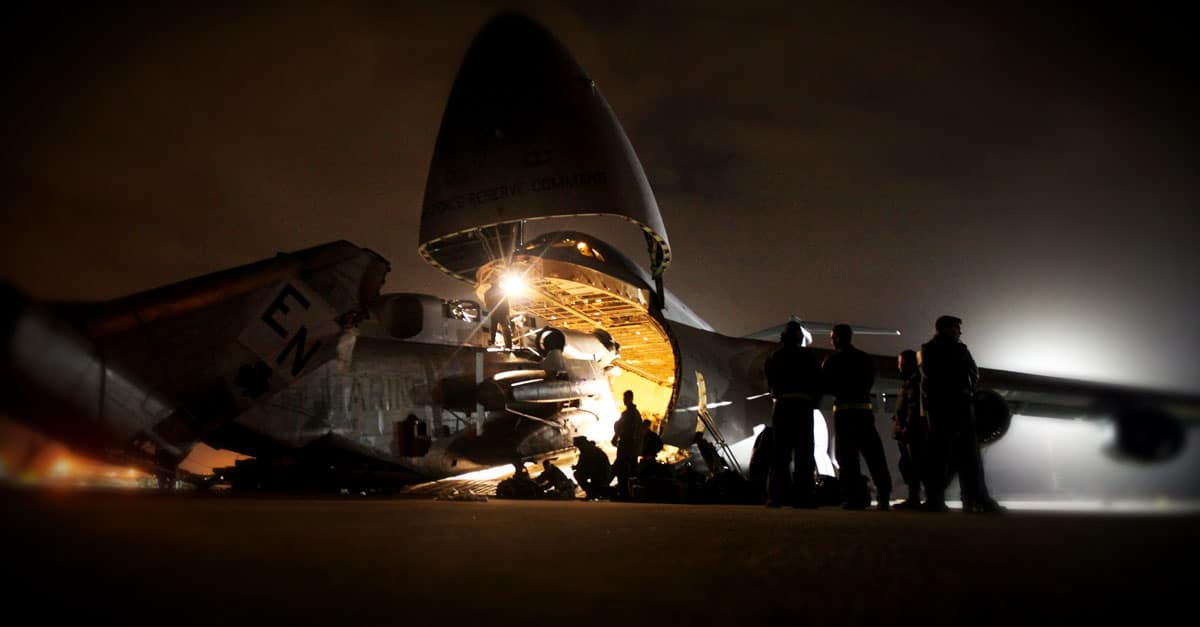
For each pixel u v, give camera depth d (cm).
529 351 1419
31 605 105
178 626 95
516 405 1352
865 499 767
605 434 1541
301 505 545
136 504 380
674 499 1073
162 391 891
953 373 679
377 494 1018
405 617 110
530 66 1299
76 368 747
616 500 1137
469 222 1308
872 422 775
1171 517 358
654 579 158
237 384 1005
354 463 1156
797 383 775
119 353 828
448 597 130
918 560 197
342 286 1157
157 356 884
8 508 298
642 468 1128
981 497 671
